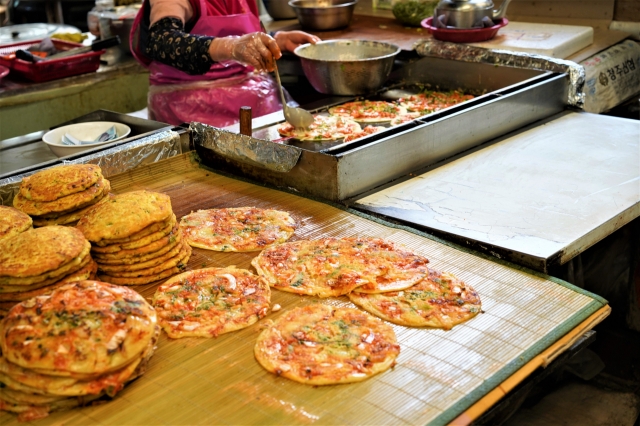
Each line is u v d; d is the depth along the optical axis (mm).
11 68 2453
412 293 1213
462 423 992
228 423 1002
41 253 1139
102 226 1226
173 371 1085
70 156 1564
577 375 1687
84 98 2492
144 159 1627
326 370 1067
